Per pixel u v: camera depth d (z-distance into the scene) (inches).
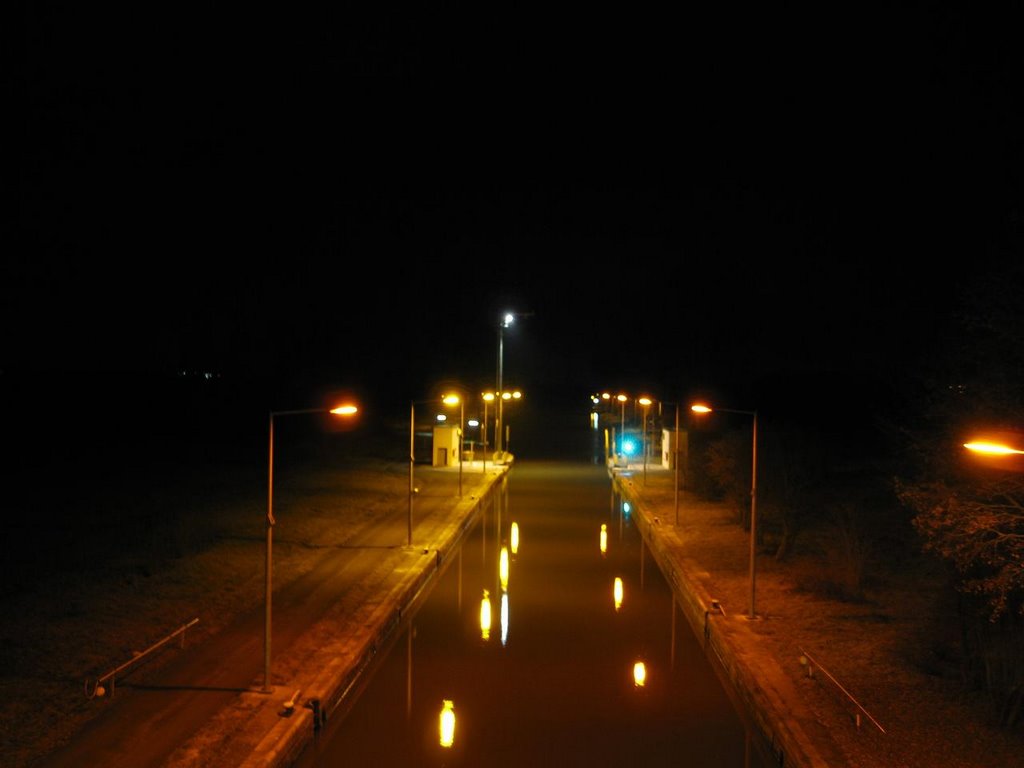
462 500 1483.8
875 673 598.2
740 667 621.9
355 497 1446.9
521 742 566.6
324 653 641.0
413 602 888.9
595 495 1785.2
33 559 892.6
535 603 926.4
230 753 468.4
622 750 557.3
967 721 516.1
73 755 461.4
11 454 1803.6
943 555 546.0
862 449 1590.8
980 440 565.3
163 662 605.9
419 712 616.1
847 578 834.8
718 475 1275.8
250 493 1433.3
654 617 874.1
